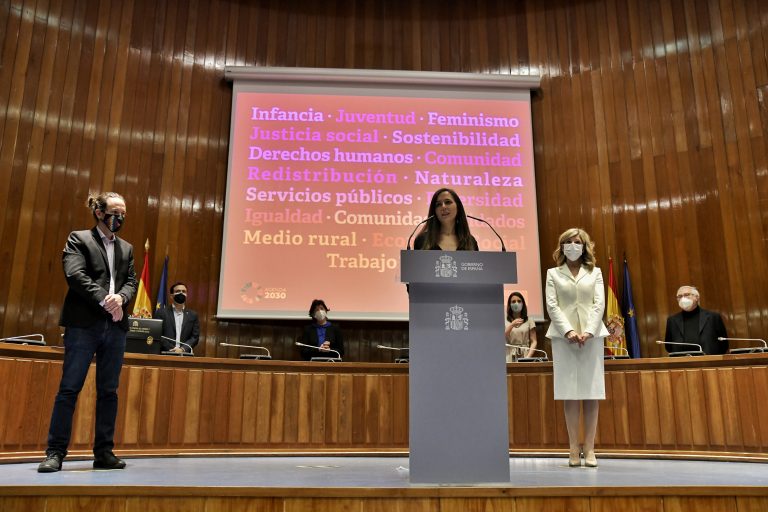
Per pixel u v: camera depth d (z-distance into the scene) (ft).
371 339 23.99
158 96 23.88
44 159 21.11
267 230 23.89
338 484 8.80
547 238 24.62
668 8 24.32
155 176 23.27
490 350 9.22
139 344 16.58
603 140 24.50
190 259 23.27
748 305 20.99
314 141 24.86
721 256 21.72
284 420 18.01
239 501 8.23
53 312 20.49
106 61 23.02
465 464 8.87
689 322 18.92
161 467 12.72
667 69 23.94
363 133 25.07
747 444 15.61
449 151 25.08
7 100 20.67
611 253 23.48
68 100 21.95
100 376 12.01
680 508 8.39
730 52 22.84
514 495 8.30
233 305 23.13
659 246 22.81
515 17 26.48
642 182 23.54
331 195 24.43
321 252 23.93
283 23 26.25
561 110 25.43
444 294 9.34
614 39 25.09
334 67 26.13
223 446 17.35
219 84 25.17
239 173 24.25
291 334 23.80
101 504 8.20
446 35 26.53
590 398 12.77
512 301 20.31
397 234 24.32
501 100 25.54
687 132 23.15
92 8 23.03
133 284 12.51
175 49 24.53
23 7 21.43
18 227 20.24
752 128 21.95
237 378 17.85
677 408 16.80
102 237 12.33
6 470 11.58
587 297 13.06
